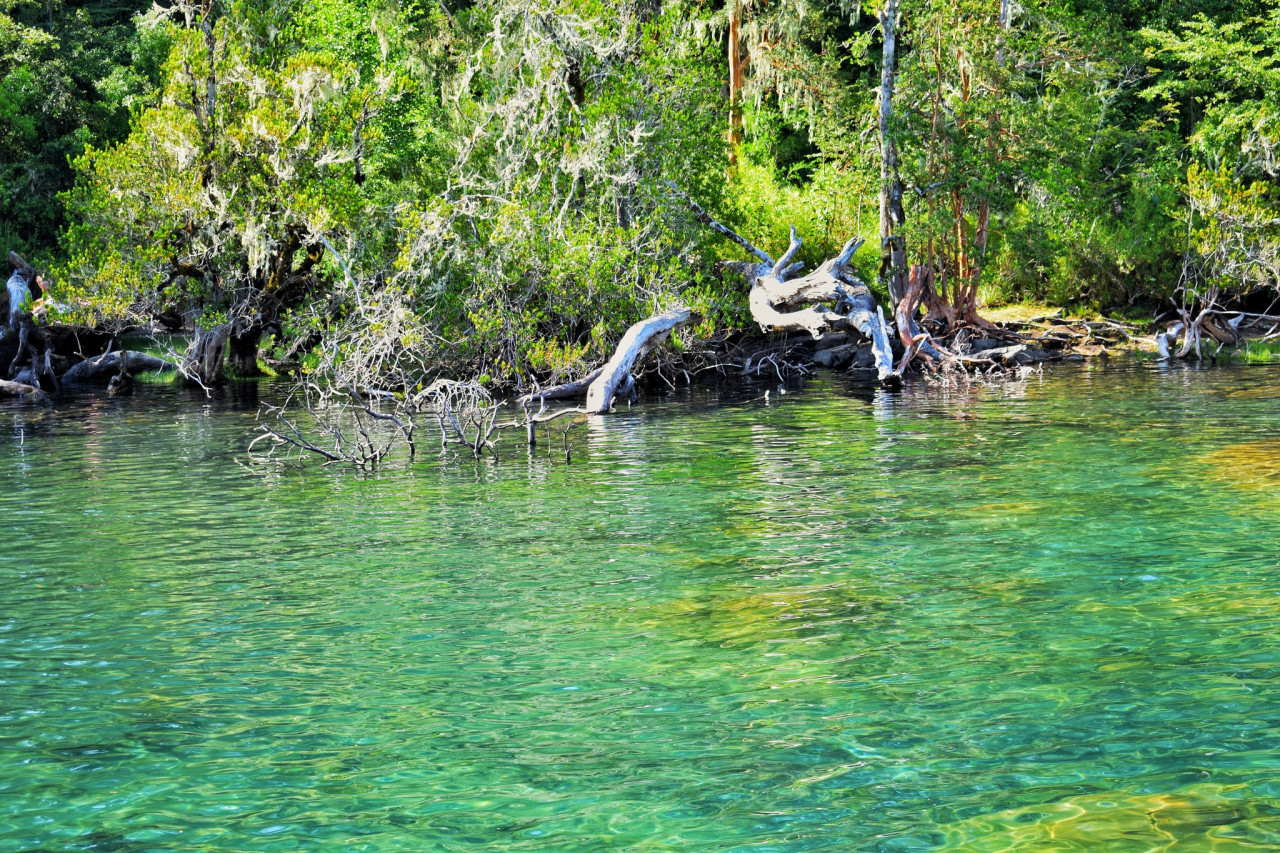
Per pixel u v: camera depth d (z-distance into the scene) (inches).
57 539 461.1
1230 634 310.8
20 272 1189.7
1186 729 249.8
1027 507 482.9
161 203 1093.8
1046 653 300.5
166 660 309.3
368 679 292.0
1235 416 748.0
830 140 1342.3
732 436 738.8
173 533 469.4
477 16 1318.9
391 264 1108.5
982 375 1125.7
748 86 1742.1
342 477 607.8
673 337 1084.5
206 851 207.0
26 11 2174.0
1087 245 1501.0
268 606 358.0
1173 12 1852.9
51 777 238.4
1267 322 1433.3
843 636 318.7
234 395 1104.2
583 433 774.5
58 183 1931.6
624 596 362.0
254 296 1190.9
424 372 1080.8
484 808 221.6
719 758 241.3
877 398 956.6
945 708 265.3
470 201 1112.8
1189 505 476.7
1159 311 1513.3
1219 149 1534.2
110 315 1101.1
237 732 260.2
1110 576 372.5
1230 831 204.8
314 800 226.5
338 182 1117.1
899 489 532.7
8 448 745.0
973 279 1302.9
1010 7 1301.7
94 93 2116.1
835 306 1263.5
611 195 1178.0
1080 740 245.8
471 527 470.6
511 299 1115.9
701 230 1258.6
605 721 262.2
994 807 216.7
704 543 433.1
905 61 1237.7
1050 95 1518.2
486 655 308.3
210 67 1111.0
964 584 367.9
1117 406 827.4
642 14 1320.1
